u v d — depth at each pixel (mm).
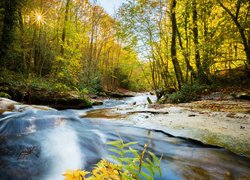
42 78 18047
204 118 7074
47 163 3805
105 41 37406
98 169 842
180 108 9797
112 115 8508
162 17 18469
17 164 3723
